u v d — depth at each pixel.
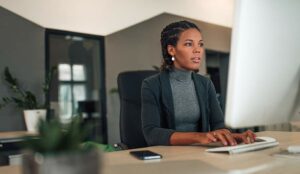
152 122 1.44
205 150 1.04
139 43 4.52
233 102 0.82
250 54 0.81
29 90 3.55
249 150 1.00
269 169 0.73
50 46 3.78
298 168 0.73
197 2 5.21
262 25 0.81
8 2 3.44
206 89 1.63
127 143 1.79
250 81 0.83
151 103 1.50
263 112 0.88
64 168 0.37
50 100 3.75
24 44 3.54
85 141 0.42
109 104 4.21
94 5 4.13
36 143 0.38
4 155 2.49
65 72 3.92
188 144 1.18
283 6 0.84
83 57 4.09
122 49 4.37
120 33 4.35
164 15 4.82
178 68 1.58
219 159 0.88
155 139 1.28
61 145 0.39
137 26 4.52
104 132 4.12
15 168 0.81
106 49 4.23
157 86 1.54
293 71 0.90
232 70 0.81
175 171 0.73
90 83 4.12
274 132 1.61
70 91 3.96
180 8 5.00
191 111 1.55
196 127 1.58
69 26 3.91
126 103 1.85
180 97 1.55
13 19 3.47
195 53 1.53
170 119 1.51
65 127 0.41
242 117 0.84
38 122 0.40
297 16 0.88
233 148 0.97
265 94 0.86
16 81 3.40
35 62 3.62
